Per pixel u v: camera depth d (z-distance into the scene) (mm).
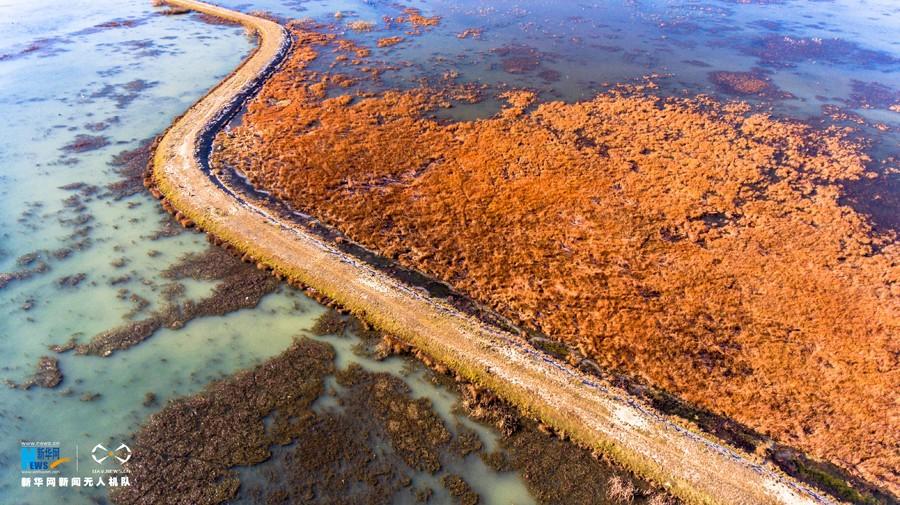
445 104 43781
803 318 24250
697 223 30094
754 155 36781
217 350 22906
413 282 26422
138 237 28938
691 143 38219
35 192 32094
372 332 23828
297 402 20953
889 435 19719
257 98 44312
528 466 19031
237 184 33219
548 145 37875
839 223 30234
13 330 23453
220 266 27156
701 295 25438
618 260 27562
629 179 33969
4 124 39438
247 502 17781
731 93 47000
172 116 41375
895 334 23438
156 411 20438
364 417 20484
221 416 20328
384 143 37781
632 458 19000
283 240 28406
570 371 21828
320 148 37031
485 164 35562
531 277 26594
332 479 18453
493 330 23609
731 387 21438
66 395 20922
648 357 22625
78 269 26688
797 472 18719
